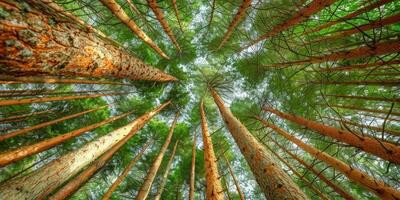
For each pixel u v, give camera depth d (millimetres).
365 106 7352
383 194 3936
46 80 4961
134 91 10094
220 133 10781
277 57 8633
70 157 4895
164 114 10844
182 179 9617
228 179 9523
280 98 8867
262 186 3990
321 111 7973
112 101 9602
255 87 9719
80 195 8203
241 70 9734
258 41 8070
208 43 9812
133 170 9188
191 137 10773
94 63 3648
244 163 10258
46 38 2475
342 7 5762
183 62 10477
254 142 5047
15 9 2143
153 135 10086
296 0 5938
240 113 10008
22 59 2273
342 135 4750
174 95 10812
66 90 8773
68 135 6035
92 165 6164
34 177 3951
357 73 6828
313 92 7781
